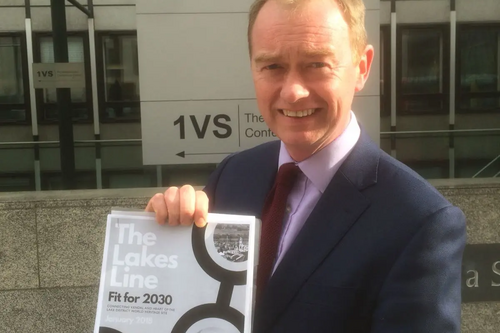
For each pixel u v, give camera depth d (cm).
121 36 389
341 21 123
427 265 116
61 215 348
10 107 398
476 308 348
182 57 386
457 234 121
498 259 345
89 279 351
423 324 113
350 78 127
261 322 130
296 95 121
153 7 384
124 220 138
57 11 379
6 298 351
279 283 128
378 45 387
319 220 130
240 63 387
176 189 138
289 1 121
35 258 349
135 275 136
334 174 134
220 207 159
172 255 136
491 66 395
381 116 398
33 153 402
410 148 399
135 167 396
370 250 121
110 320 134
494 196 343
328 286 123
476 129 399
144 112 390
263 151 163
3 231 347
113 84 392
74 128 395
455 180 357
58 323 353
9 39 391
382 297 118
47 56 393
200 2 383
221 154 394
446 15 392
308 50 121
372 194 128
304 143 129
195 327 133
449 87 396
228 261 134
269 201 148
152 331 133
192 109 390
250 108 390
